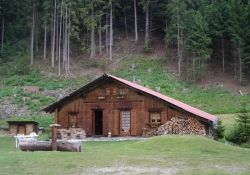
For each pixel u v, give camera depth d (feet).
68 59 240.94
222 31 243.19
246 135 114.01
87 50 256.52
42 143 73.61
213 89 220.43
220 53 254.27
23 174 50.06
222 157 66.59
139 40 273.33
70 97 129.39
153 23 285.84
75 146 72.79
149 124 123.03
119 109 126.11
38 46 275.59
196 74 232.53
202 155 67.56
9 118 183.93
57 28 267.18
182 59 250.98
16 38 286.46
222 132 120.37
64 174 50.42
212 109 190.70
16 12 296.92
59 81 226.79
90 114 127.85
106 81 127.44
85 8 250.98
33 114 186.70
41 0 279.28
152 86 217.15
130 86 124.57
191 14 243.81
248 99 205.05
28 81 227.20
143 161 60.34
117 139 118.32
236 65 239.30
